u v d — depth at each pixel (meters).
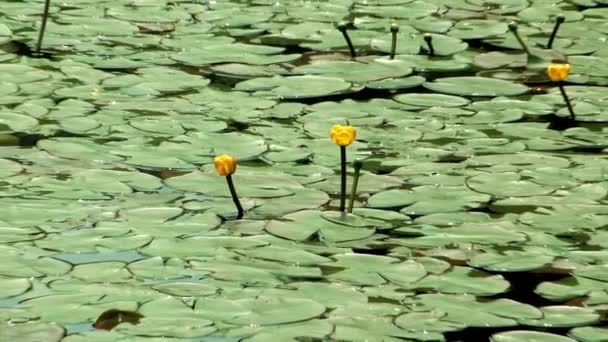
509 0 13.02
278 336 5.98
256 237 7.20
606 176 8.27
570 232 7.39
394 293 6.54
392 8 12.61
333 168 8.42
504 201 7.85
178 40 11.27
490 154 8.72
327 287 6.57
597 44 11.55
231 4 12.56
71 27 11.47
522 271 6.86
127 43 11.12
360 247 7.13
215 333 6.00
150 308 6.27
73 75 10.16
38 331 5.99
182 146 8.71
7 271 6.69
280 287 6.56
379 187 8.07
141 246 7.05
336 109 9.62
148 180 8.07
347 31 11.75
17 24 11.48
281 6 12.58
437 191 8.00
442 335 6.08
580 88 10.27
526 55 11.09
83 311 6.23
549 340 6.05
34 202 7.65
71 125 9.03
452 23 12.10
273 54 10.98
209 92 9.91
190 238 7.18
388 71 10.57
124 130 8.98
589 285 6.69
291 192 7.95
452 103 9.84
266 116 9.41
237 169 8.31
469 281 6.70
